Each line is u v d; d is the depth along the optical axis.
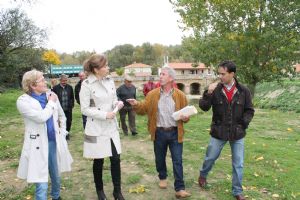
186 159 7.40
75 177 6.26
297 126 12.49
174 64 96.00
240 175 5.06
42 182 4.16
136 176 6.15
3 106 20.06
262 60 18.97
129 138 10.00
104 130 4.65
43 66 44.41
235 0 18.38
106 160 7.16
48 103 4.23
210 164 5.43
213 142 5.23
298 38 18.25
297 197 5.24
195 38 20.34
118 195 4.92
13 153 8.14
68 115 10.08
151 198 5.22
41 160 4.16
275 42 18.23
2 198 5.27
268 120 14.10
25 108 4.05
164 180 5.60
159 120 5.20
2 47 27.08
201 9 19.69
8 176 6.40
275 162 7.11
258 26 18.50
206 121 13.25
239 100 4.94
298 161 7.30
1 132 11.58
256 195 5.29
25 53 30.56
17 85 40.75
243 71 18.94
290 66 19.12
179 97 5.15
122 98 10.32
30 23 29.09
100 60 4.59
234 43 18.62
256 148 8.43
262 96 30.23
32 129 4.17
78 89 9.68
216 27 19.44
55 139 4.45
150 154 7.98
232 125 4.98
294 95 26.02
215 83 5.12
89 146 4.62
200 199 5.12
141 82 59.41
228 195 5.27
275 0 17.95
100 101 4.62
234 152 5.07
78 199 5.23
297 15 17.78
